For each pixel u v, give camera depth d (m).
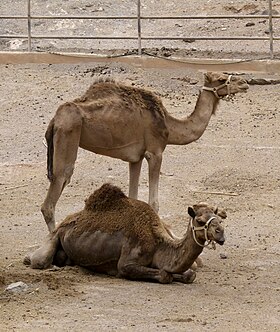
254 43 40.97
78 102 21.66
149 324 16.58
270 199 26.25
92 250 19.66
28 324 16.61
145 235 19.17
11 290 18.48
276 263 20.95
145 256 19.16
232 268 20.55
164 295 18.33
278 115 33.19
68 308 17.53
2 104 35.31
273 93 35.19
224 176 28.03
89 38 38.56
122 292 18.48
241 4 45.34
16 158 30.73
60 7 45.94
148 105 22.14
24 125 33.34
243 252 21.80
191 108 33.59
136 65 37.88
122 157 22.12
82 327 16.41
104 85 22.09
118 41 42.25
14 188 28.02
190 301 18.00
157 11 45.59
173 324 16.56
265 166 28.83
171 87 35.94
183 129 22.86
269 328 16.41
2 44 42.19
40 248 20.28
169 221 24.34
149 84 36.06
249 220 24.44
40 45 41.81
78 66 38.28
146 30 43.41
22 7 46.41
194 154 30.03
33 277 19.34
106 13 45.25
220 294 18.53
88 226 19.83
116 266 19.59
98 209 20.00
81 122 21.28
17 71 38.25
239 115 33.34
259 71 36.59
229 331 16.19
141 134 22.06
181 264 18.72
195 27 43.41
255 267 20.66
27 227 24.12
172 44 41.59
